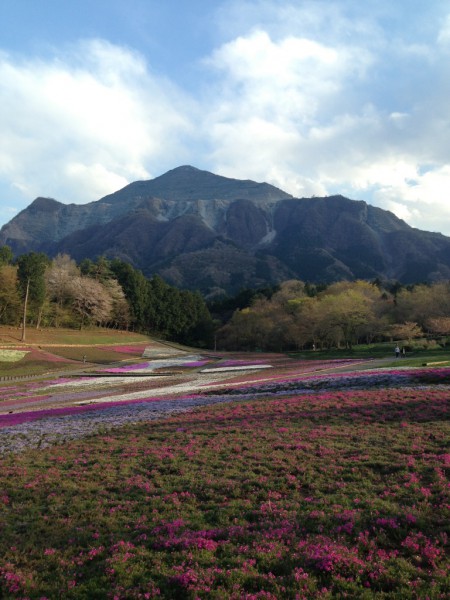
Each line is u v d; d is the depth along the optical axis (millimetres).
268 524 9820
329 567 7809
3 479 14477
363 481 11984
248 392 32094
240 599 7113
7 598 7645
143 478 13836
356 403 22547
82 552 9328
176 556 8680
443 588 7133
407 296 106000
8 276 97312
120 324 145000
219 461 14852
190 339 155500
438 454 13734
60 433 21375
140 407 28172
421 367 37250
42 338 92375
